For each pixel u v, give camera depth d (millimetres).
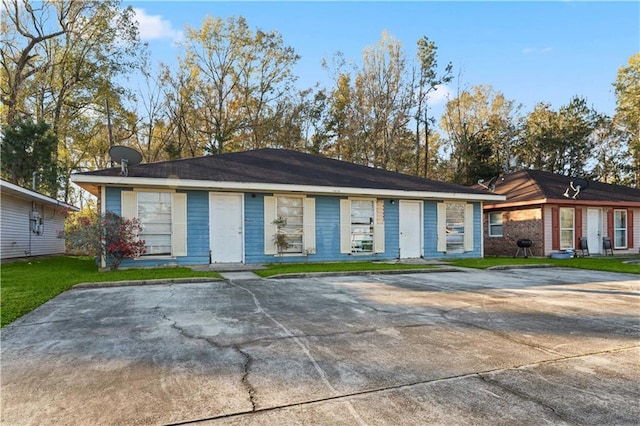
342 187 12680
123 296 6754
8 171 18094
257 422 2387
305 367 3314
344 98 31641
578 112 32094
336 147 33094
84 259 16109
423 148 34250
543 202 15961
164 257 11172
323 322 4895
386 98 29672
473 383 2990
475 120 34938
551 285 8148
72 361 3457
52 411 2523
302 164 15141
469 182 29672
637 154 30266
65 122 24906
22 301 6082
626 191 19688
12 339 4137
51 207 19078
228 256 11805
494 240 18531
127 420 2406
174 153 27594
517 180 19578
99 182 10312
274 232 12289
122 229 10383
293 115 31844
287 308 5750
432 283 8438
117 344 3959
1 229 13297
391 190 13336
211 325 4730
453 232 14945
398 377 3102
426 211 14469
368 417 2449
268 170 13406
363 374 3160
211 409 2553
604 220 17484
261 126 30938
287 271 9922
